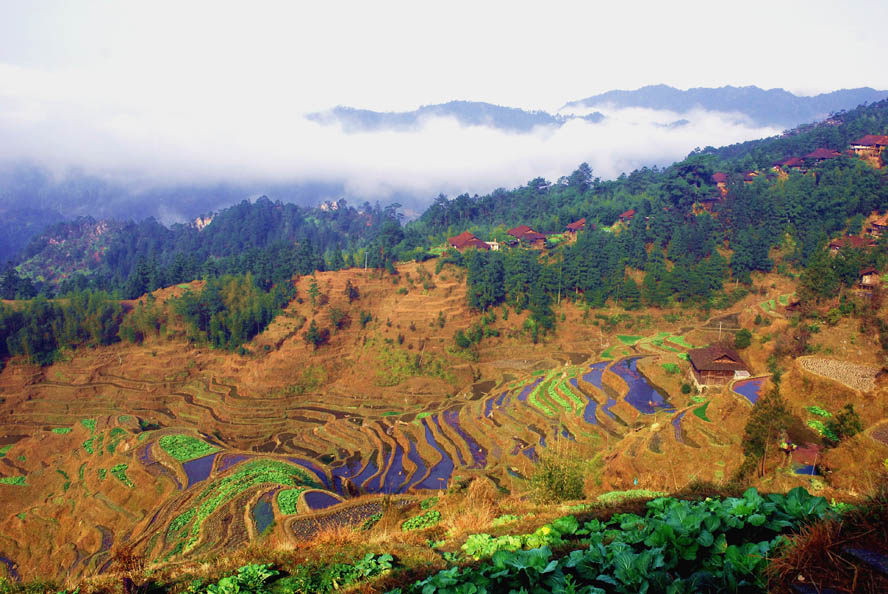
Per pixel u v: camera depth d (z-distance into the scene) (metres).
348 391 87.94
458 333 96.50
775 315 82.38
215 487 53.00
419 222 177.38
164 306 107.62
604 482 42.19
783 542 7.41
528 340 101.88
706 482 16.31
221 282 109.44
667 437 45.56
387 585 12.16
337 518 35.59
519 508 21.61
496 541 13.75
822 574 6.37
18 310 100.62
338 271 113.12
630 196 152.62
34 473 73.94
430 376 89.62
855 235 103.12
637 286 111.88
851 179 112.06
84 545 54.62
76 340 100.25
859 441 30.62
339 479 59.97
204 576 15.30
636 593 7.30
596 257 112.62
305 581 13.79
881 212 106.56
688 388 64.56
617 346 96.31
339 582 13.66
